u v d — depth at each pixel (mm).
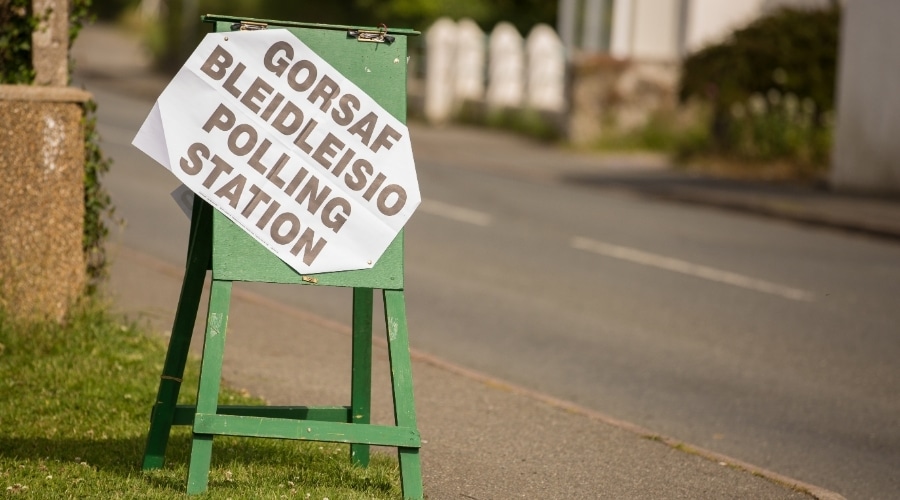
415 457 5680
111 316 9172
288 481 6008
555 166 25875
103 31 66500
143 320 9766
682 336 11398
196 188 5547
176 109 5590
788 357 10789
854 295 13750
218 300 5535
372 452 6969
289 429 5551
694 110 29766
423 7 40719
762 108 26234
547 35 34750
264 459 6512
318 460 6590
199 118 5598
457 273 13953
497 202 19984
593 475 6891
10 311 8289
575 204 20375
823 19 25375
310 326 10219
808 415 9055
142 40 51875
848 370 10438
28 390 7523
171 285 11250
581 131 29766
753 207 20531
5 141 8156
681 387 9664
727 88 25453
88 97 8484
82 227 8641
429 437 7441
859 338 11641
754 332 11695
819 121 25484
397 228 5703
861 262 16109
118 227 15320
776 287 14023
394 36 5789
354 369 6270
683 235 17688
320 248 5629
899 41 21469
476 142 30172
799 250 16891
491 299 12648
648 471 7035
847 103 22438
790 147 25344
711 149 26625
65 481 5848
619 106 29750
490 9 45125
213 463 6328
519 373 9867
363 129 5715
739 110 26016
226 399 7668
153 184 19266
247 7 42469
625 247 16281
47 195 8352
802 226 19453
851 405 9383
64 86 8594
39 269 8367
